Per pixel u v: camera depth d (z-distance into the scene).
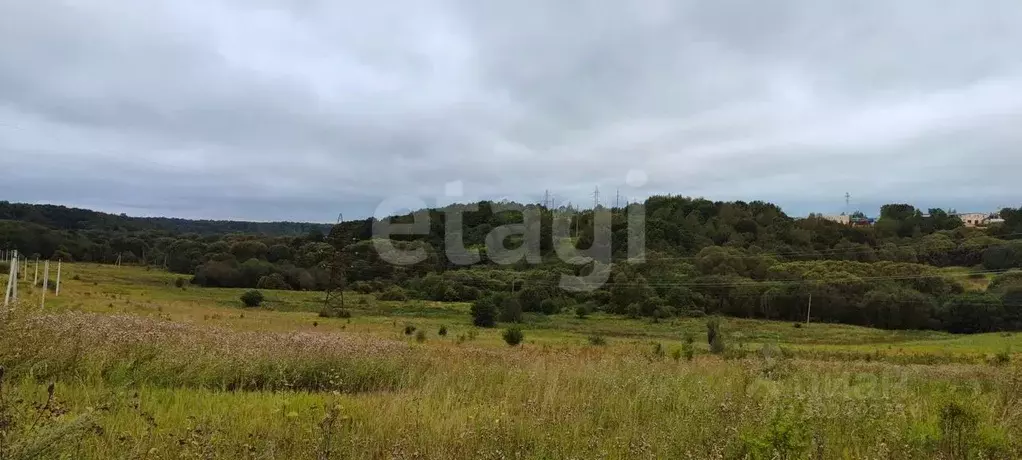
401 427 5.19
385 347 12.54
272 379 8.78
